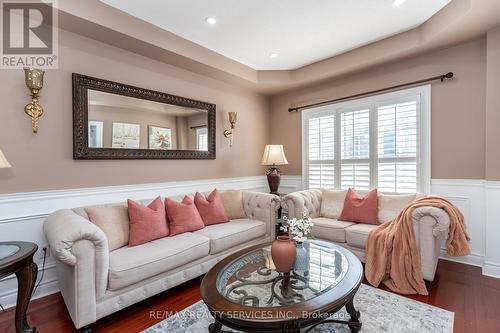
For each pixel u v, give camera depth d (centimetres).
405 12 265
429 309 204
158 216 255
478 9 225
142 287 205
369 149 370
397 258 240
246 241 300
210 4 245
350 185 390
